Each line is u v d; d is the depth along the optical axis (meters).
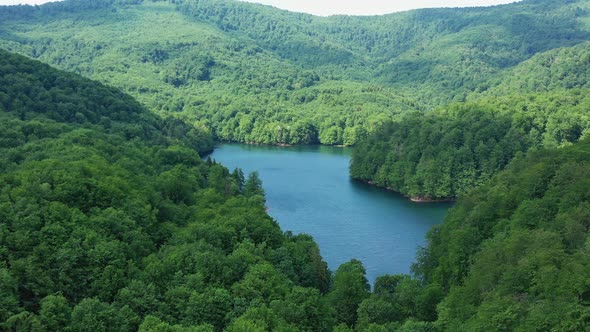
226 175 166.62
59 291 68.31
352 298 80.38
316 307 71.88
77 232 78.00
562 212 79.12
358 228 151.50
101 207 91.50
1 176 91.94
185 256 80.94
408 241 139.50
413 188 197.00
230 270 78.25
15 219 76.88
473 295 69.75
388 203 186.25
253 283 75.38
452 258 86.19
